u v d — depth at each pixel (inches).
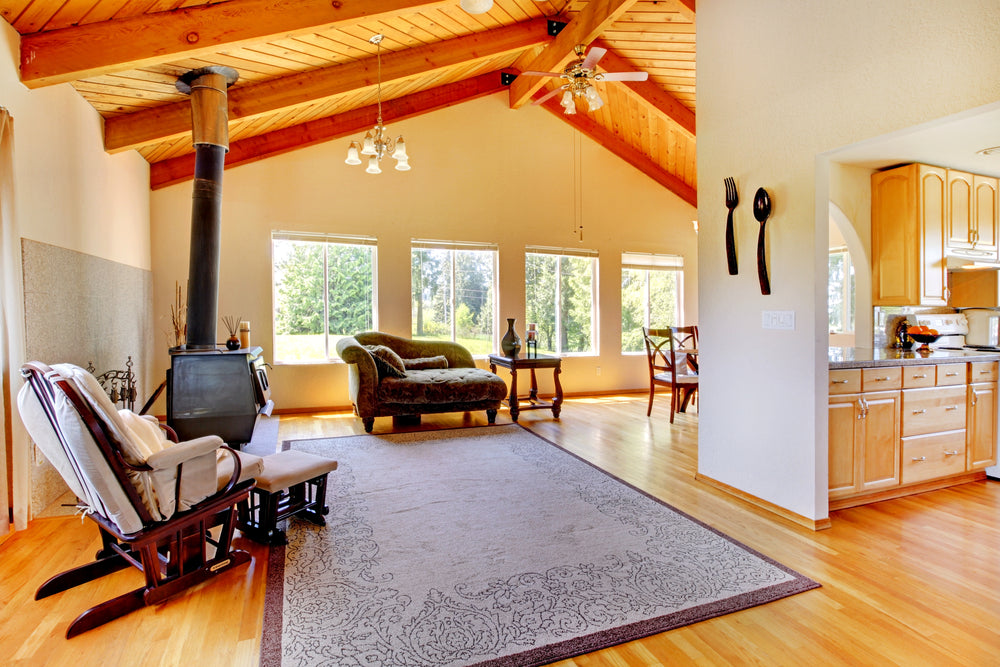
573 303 271.4
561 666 63.4
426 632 69.9
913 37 86.1
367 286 232.2
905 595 79.4
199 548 84.3
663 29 184.4
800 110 105.0
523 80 235.1
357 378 185.8
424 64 182.2
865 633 69.9
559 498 121.3
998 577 84.7
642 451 163.0
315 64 164.6
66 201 127.7
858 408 113.3
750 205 117.2
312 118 212.2
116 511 72.4
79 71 110.3
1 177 97.7
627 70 211.2
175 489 77.3
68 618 73.5
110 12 108.7
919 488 125.3
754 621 72.8
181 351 147.4
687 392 221.5
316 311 224.8
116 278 162.1
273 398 217.6
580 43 181.8
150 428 87.0
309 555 92.7
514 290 256.2
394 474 138.4
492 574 85.7
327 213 223.9
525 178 258.1
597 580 83.7
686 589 80.9
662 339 281.1
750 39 117.1
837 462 111.6
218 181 154.3
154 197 200.7
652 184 284.5
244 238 212.5
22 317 104.0
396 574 85.8
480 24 183.8
